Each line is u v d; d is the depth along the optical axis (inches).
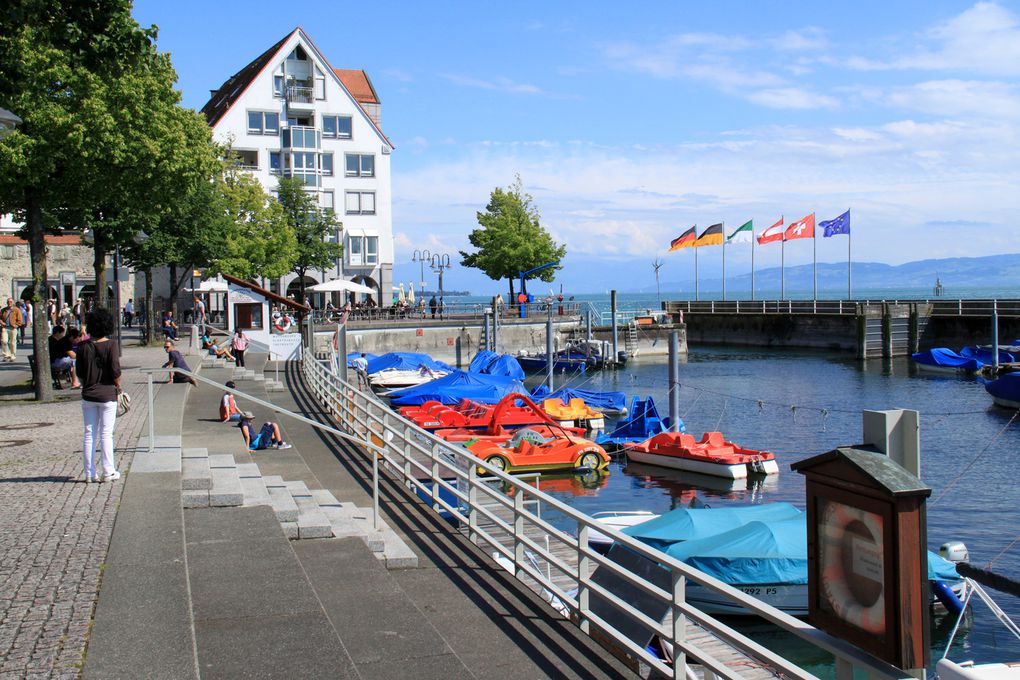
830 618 226.1
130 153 1061.8
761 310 4003.4
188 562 393.7
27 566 361.1
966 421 1909.4
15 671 264.2
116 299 1309.1
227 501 493.0
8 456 617.3
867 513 213.8
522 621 391.2
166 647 281.4
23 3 660.7
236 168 2783.0
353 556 458.0
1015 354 2822.3
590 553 371.2
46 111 985.5
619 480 1419.8
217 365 1497.3
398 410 1836.9
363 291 3112.7
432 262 3560.5
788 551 745.0
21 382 1154.0
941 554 808.9
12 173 973.8
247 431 816.3
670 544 805.2
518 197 3661.4
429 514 595.2
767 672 547.8
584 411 1915.6
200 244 2031.3
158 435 687.7
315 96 3472.0
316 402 1171.3
